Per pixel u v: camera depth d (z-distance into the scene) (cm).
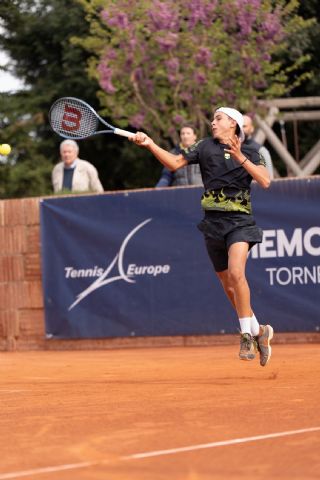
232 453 762
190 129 2206
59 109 1461
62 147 2412
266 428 883
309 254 2045
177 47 3244
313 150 3931
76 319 2208
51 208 2228
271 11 3556
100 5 3359
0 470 718
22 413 1032
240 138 1375
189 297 2127
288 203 2053
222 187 1362
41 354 2116
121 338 2175
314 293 2044
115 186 4934
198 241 2120
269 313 2064
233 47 3309
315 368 1483
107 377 1445
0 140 4175
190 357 1834
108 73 3294
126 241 2169
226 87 3350
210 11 3192
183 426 902
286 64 4231
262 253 2066
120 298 2173
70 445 812
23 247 2253
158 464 721
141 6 3244
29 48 4762
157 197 2152
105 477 677
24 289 2252
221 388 1228
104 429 895
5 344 2262
